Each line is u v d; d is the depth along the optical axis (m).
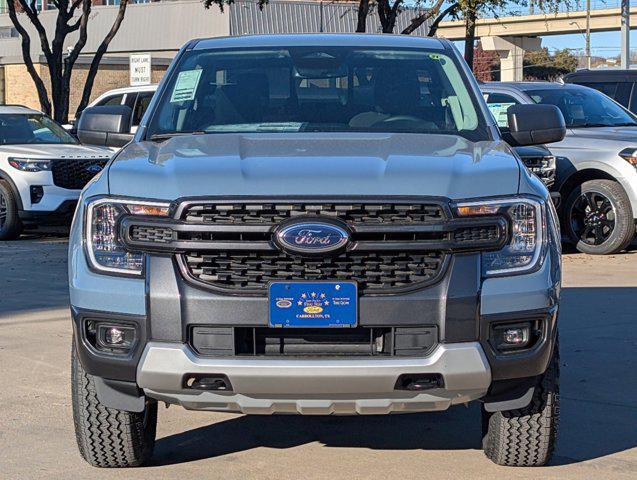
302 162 4.67
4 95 47.09
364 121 5.59
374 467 5.16
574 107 13.29
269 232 4.34
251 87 5.80
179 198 4.40
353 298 4.33
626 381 6.76
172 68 6.00
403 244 4.34
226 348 4.37
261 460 5.27
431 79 5.84
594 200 12.62
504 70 77.38
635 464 5.18
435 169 4.59
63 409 6.13
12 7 24.11
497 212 4.47
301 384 4.32
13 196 14.36
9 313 9.05
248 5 54.22
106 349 4.52
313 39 6.18
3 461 5.22
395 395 4.41
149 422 5.07
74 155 14.36
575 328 8.33
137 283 4.44
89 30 58.91
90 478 4.97
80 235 4.64
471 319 4.37
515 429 4.91
